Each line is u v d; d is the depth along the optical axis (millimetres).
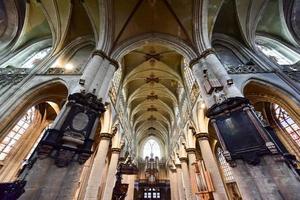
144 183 29766
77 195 14031
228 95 7875
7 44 13500
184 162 19812
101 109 8156
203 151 13281
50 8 13281
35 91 10000
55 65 11555
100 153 12844
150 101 26359
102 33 11320
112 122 14852
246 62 11258
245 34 12758
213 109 7855
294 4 13242
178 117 22688
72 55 12695
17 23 14164
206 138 13820
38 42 14641
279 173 5367
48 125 16531
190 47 11742
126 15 12422
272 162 5625
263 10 13336
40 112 16266
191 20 12234
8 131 8758
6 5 13570
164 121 30641
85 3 12000
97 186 11375
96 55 10312
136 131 31812
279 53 13117
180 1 12281
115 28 12117
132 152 26500
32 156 5879
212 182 11586
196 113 14867
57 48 12617
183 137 19531
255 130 6395
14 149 14039
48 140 6039
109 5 11508
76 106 7422
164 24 13102
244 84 9461
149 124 33062
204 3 11578
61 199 5375
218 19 13414
